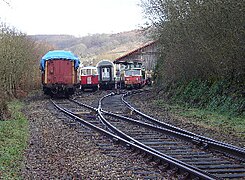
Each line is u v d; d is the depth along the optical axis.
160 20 34.72
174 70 32.78
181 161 10.56
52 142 14.50
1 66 29.00
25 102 34.91
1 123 18.39
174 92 32.72
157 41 36.81
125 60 71.19
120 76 62.31
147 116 22.36
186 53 29.02
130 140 14.55
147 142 14.44
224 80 24.97
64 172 9.95
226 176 9.28
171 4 30.02
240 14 20.67
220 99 24.20
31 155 12.19
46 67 39.19
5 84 29.28
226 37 22.09
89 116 23.41
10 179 9.27
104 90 60.50
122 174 9.73
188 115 23.14
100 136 15.88
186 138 14.59
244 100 21.77
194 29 25.45
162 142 14.34
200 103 26.58
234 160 11.21
